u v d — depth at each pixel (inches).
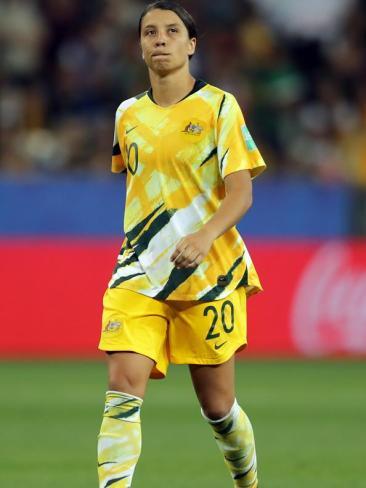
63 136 2529.5
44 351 2106.3
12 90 2600.9
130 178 756.6
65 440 1209.4
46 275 2112.5
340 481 970.7
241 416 779.4
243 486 808.9
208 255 746.8
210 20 2751.0
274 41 2751.0
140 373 722.8
